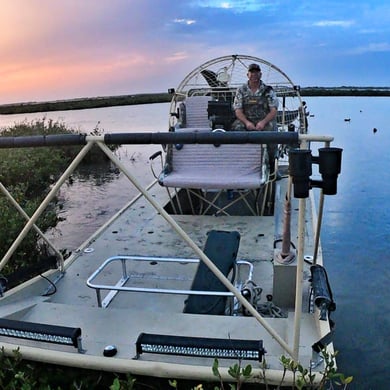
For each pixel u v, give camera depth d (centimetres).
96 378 181
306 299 236
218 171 378
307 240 315
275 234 355
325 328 181
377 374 255
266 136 151
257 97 423
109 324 208
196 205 479
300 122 571
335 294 341
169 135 156
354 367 261
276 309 233
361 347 279
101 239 357
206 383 169
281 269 233
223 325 202
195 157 386
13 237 383
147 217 409
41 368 185
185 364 175
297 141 151
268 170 382
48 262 283
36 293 261
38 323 197
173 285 278
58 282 281
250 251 325
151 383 176
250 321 204
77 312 219
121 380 171
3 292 240
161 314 214
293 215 395
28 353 184
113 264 308
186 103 521
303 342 182
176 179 361
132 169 855
